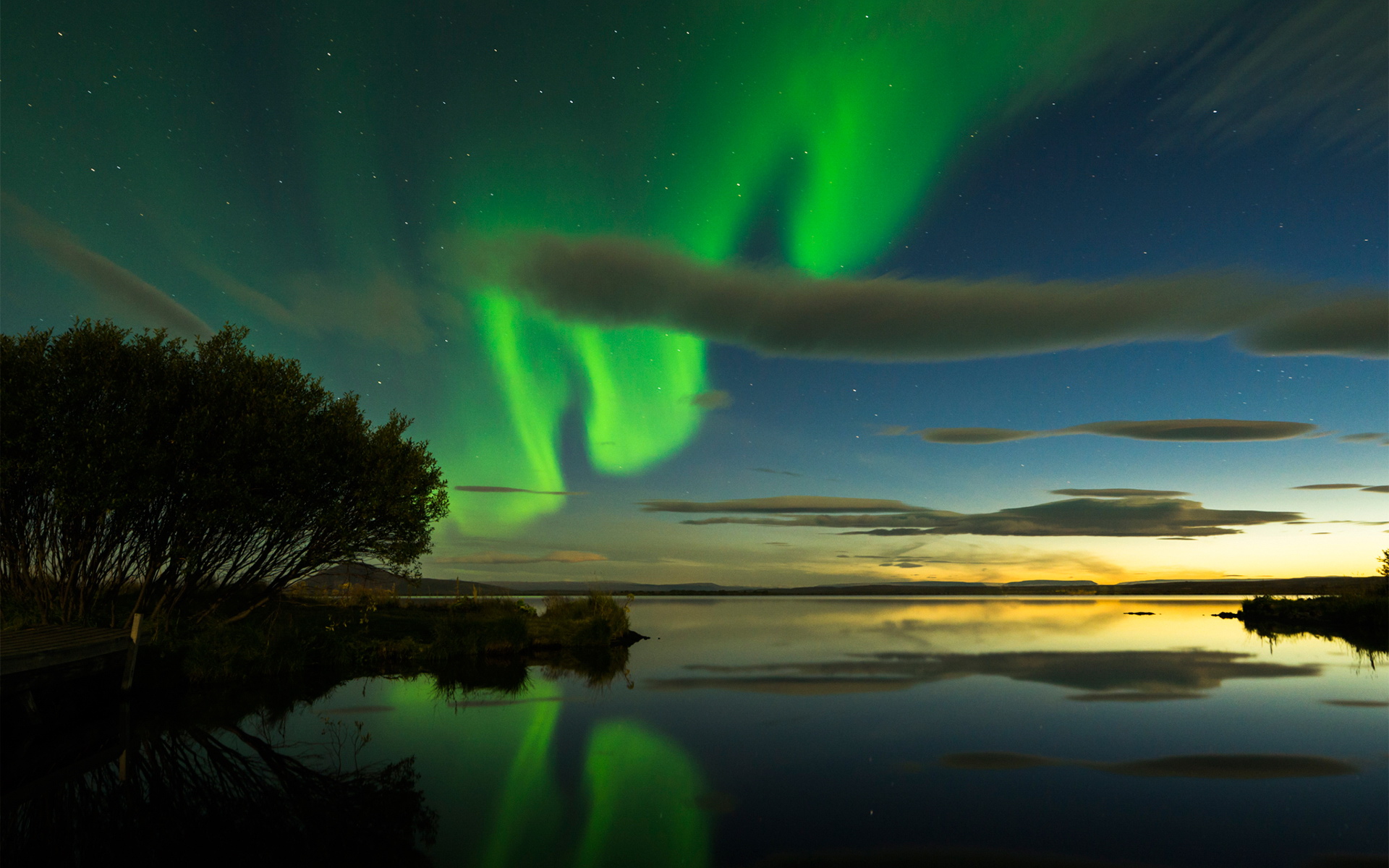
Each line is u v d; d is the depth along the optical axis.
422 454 20.61
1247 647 26.31
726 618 48.53
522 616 28.94
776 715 13.35
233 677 16.95
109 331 16.33
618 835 7.15
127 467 15.02
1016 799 8.32
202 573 17.58
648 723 12.52
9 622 15.54
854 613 57.03
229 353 18.02
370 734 11.56
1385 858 6.58
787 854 6.69
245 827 7.43
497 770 9.55
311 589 21.50
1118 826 7.41
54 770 9.56
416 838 7.10
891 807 8.06
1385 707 14.03
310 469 17.86
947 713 13.51
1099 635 32.00
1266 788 8.70
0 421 14.36
